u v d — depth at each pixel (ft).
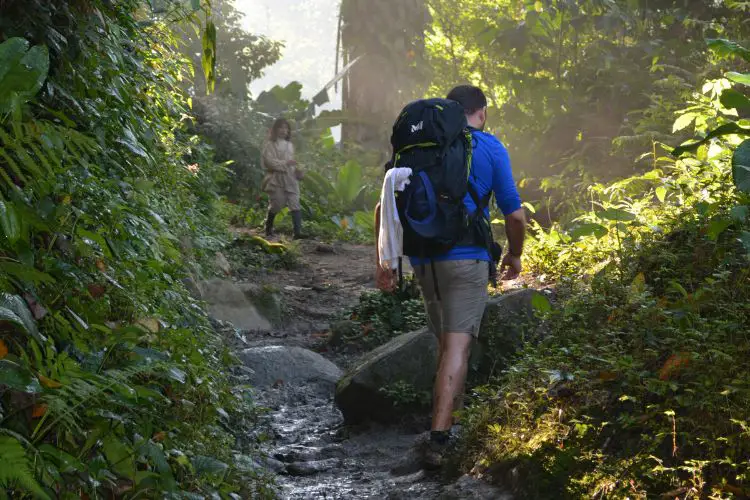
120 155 12.78
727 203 14.92
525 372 13.21
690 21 33.40
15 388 6.57
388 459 14.60
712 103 20.67
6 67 7.38
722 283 12.47
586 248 19.20
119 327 9.47
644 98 33.99
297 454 14.71
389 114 56.75
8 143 7.36
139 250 11.98
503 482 11.44
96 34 11.06
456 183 12.72
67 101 10.82
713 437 9.53
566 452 10.77
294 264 35.81
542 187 33.22
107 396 7.54
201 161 31.99
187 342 10.96
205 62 12.66
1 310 6.70
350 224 49.03
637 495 9.55
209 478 9.48
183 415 10.13
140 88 14.05
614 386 11.59
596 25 34.22
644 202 18.89
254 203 53.72
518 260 13.89
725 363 10.41
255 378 19.29
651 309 12.41
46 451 6.74
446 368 13.07
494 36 38.63
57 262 8.69
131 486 8.06
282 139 44.45
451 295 13.09
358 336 22.57
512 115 38.40
